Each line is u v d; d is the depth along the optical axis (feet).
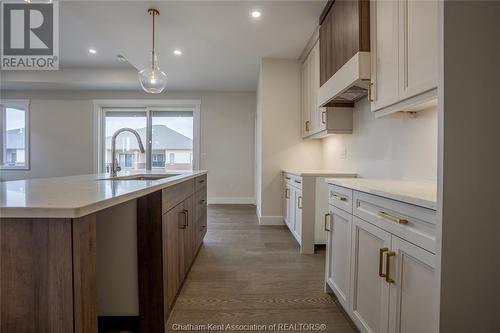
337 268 5.49
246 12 8.71
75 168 18.57
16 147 18.72
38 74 15.99
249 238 10.53
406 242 3.30
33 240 2.51
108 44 12.46
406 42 4.46
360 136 8.48
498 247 2.66
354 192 4.71
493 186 2.67
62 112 18.52
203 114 18.89
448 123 2.63
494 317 2.69
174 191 5.55
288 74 12.67
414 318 3.17
